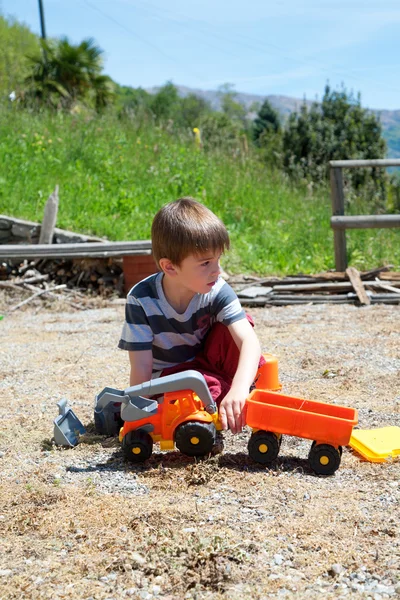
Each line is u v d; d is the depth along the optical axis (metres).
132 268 7.86
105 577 1.97
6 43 35.97
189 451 2.79
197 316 3.04
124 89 71.06
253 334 3.01
